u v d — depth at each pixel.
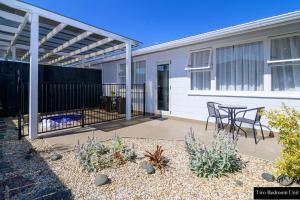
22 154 3.62
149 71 8.34
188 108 6.86
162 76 7.86
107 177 2.68
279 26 4.67
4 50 9.05
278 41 4.86
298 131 2.50
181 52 7.05
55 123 6.08
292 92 4.63
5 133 5.13
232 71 5.71
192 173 2.86
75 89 9.30
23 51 9.27
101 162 3.06
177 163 3.20
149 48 7.64
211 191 2.42
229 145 3.05
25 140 4.51
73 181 2.65
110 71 10.67
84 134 5.06
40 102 8.02
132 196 2.31
